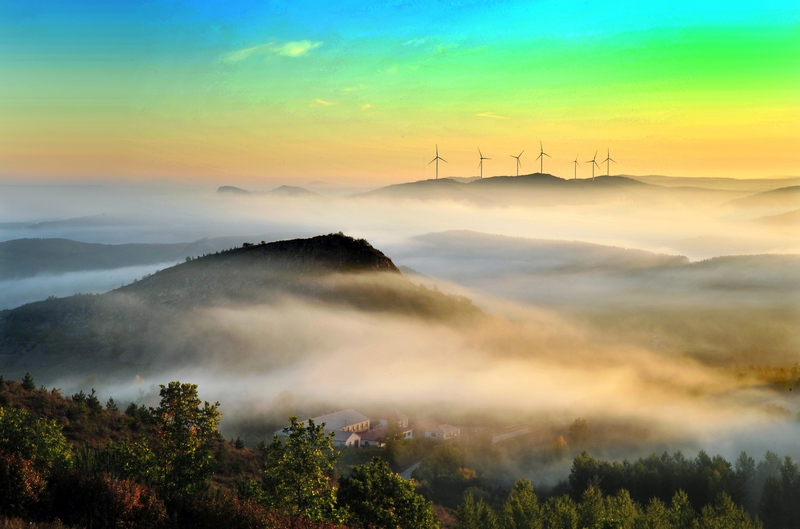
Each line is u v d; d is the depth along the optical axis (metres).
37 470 40.72
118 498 39.56
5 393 75.62
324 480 48.00
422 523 53.88
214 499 43.97
